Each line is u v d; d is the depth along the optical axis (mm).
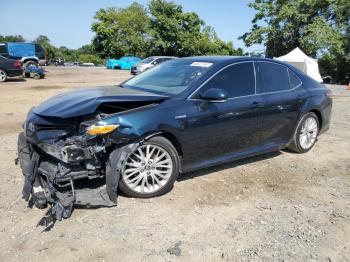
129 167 4008
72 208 3756
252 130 5047
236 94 4859
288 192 4496
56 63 47531
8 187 4309
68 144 3771
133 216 3723
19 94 12812
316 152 6207
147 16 58188
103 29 57000
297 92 5691
